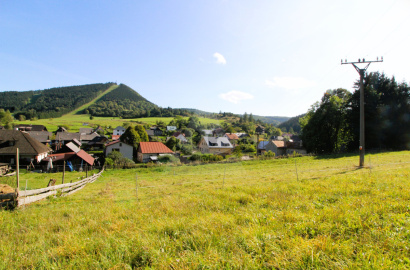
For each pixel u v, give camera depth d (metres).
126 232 3.82
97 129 85.25
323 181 8.55
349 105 33.44
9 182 15.51
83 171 25.84
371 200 4.84
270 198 5.99
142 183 13.39
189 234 3.56
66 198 8.85
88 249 3.18
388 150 28.19
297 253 2.68
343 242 2.92
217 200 6.18
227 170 12.95
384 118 30.39
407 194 5.20
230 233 3.47
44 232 4.22
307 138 35.69
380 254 2.56
